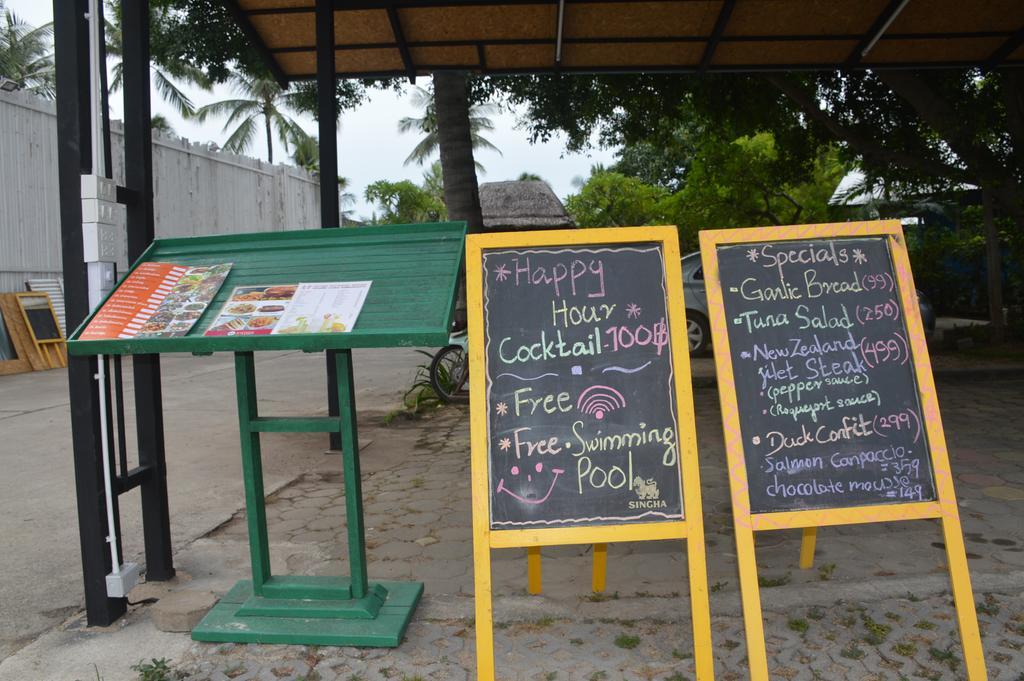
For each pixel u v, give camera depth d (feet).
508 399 9.43
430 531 14.73
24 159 47.42
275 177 77.97
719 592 11.42
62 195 10.69
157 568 12.22
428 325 9.40
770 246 9.89
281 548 13.93
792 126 39.19
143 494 12.12
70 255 10.70
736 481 8.90
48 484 18.51
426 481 18.19
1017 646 9.75
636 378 9.47
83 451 10.68
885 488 9.30
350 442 10.53
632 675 9.36
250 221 72.79
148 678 9.36
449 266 10.27
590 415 9.37
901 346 9.71
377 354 47.50
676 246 9.71
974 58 24.04
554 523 9.12
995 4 20.70
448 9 21.11
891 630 10.24
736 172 58.49
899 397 9.55
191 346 9.65
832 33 22.39
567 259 9.82
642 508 9.16
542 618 10.82
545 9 21.11
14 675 9.61
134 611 11.36
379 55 24.12
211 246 11.46
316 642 10.17
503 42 23.13
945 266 53.98
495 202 75.31
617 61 24.57
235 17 21.30
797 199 80.18
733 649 9.93
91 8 10.89
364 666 9.70
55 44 10.61
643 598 11.28
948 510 9.14
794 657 9.68
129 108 11.78
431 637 10.42
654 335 9.59
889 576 11.81
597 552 11.43
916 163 32.65
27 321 44.70
